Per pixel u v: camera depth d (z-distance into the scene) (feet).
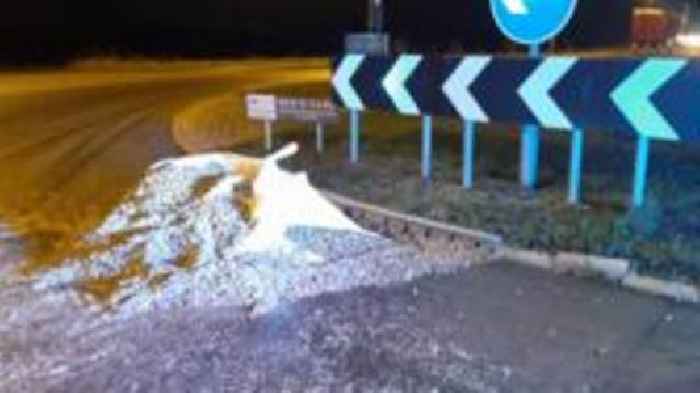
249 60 164.76
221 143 44.39
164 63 140.77
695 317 17.21
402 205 26.86
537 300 18.47
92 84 91.71
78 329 17.56
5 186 34.42
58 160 40.86
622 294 18.74
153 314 18.25
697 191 27.02
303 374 14.89
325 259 21.65
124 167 38.01
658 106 23.30
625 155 34.81
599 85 24.71
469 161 29.53
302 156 37.81
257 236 23.50
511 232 23.11
